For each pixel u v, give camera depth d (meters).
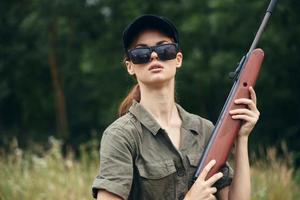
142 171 3.74
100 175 3.77
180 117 3.95
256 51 4.05
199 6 19.06
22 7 21.75
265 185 9.06
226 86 19.48
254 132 19.52
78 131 23.09
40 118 23.55
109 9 21.33
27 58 21.88
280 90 19.11
